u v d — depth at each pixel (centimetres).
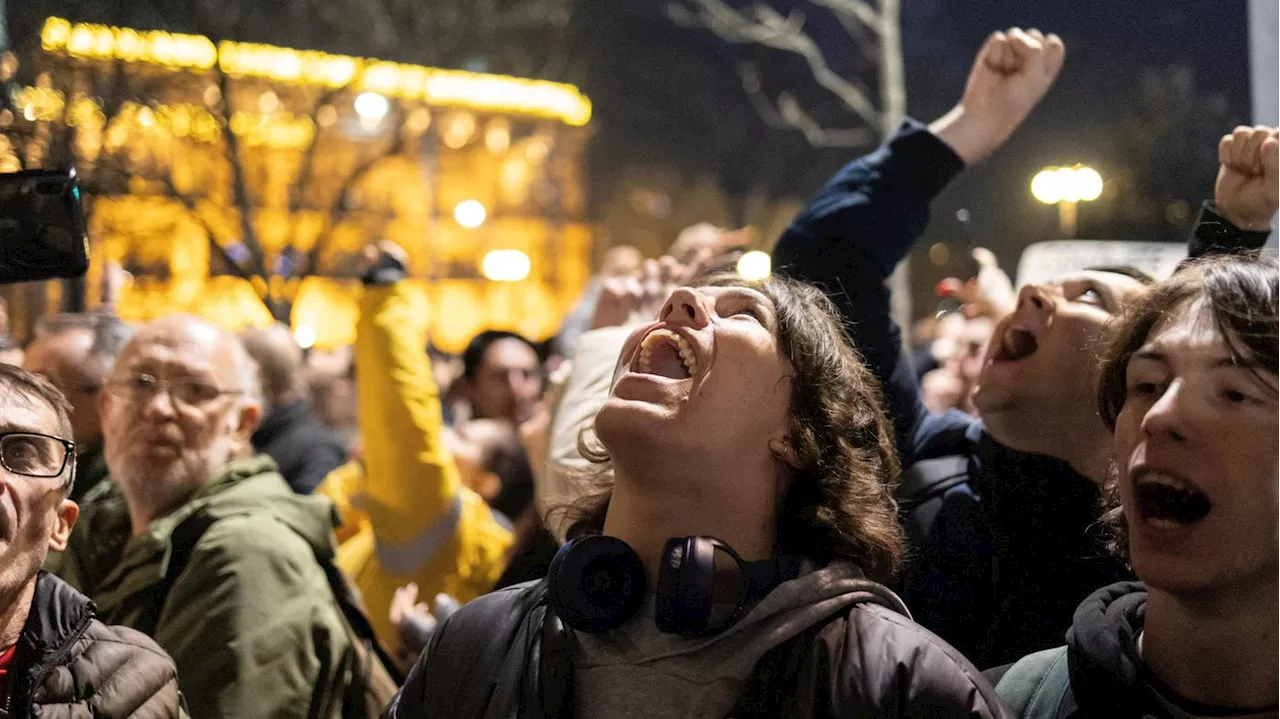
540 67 1278
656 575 175
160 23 677
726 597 169
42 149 529
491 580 375
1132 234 968
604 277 546
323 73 910
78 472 339
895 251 306
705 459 176
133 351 296
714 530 177
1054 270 482
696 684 164
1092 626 176
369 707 283
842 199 306
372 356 360
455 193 2236
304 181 901
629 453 177
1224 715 163
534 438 427
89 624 213
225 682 259
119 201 668
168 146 735
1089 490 250
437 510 361
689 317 184
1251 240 242
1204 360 162
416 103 1053
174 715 218
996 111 312
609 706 167
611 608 169
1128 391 174
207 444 292
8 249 228
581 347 295
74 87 584
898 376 301
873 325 299
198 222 734
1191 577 160
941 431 294
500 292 2306
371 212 2016
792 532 184
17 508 201
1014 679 193
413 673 189
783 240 310
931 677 159
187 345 296
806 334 186
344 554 389
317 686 270
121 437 292
